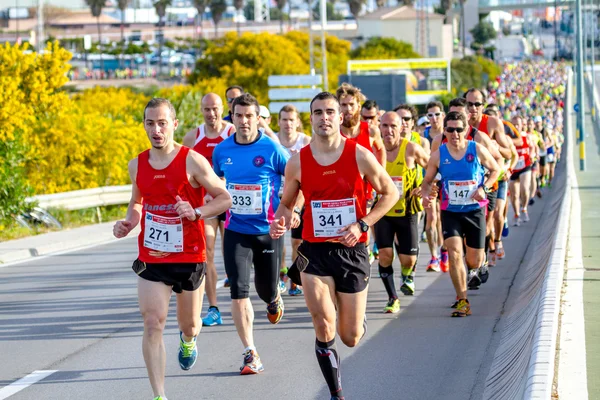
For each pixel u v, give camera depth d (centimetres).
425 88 15762
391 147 2088
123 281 2608
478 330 1861
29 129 5153
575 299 1741
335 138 1275
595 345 1382
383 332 1859
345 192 1273
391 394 1410
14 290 2486
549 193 5612
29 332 1923
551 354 1270
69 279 2670
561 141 8575
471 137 2217
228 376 1534
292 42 15700
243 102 1662
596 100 13975
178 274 1316
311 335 1848
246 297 1566
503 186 2825
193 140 2077
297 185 1309
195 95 7625
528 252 3058
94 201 4400
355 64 15688
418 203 2100
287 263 2777
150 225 1312
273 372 1556
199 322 1388
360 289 1284
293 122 2256
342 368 1574
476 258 2052
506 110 12162
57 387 1481
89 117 5781
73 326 1980
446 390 1430
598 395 1121
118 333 1902
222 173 1688
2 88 4144
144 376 1545
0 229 3700
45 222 3981
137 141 6075
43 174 5491
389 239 2059
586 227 3003
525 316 1809
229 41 14238
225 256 1608
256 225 1628
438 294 2275
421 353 1675
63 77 5162
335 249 1275
